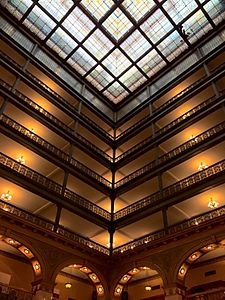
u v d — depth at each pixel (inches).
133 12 829.2
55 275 517.0
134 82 1005.8
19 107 701.9
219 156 649.6
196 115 730.2
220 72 770.2
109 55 928.9
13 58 823.7
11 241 508.4
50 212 677.3
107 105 1037.8
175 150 721.6
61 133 762.8
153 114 864.9
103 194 763.4
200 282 596.4
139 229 692.7
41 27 877.2
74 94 905.5
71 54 929.5
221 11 829.2
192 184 598.5
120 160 839.7
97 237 735.1
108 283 597.9
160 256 548.4
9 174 573.9
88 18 840.9
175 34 878.4
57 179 738.2
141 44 901.2
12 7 836.0
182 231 528.1
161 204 629.6
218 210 540.1
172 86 881.5
